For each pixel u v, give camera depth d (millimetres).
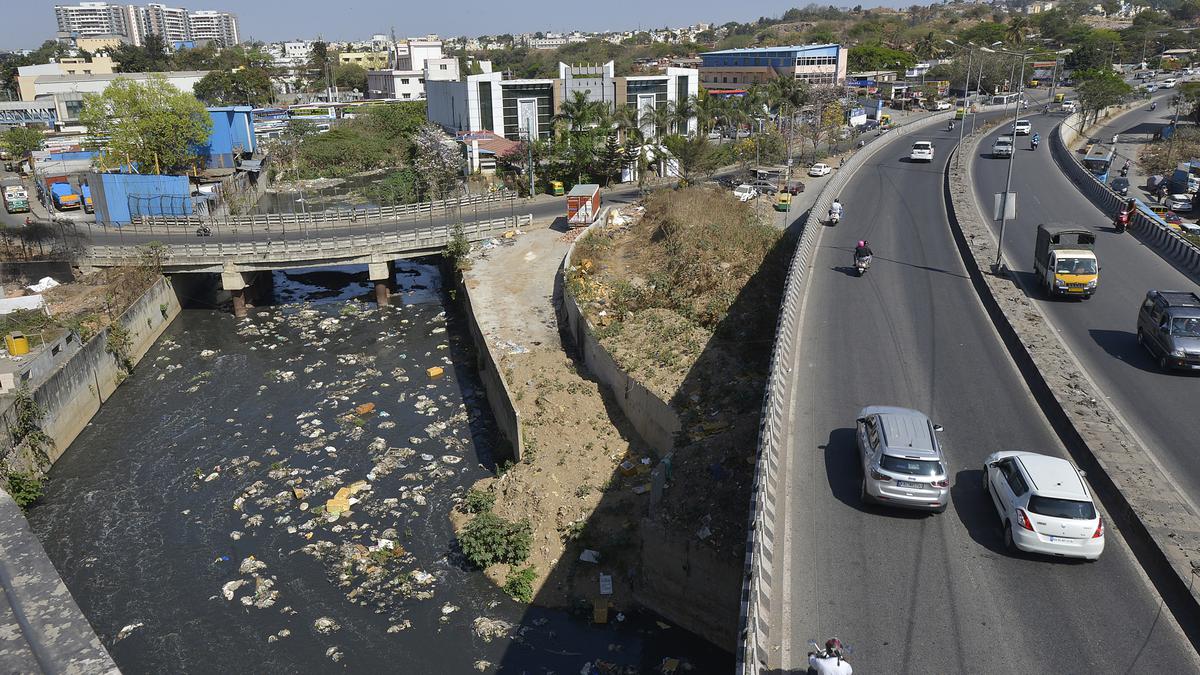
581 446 34406
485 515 29781
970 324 33531
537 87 93375
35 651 19359
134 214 67562
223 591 27938
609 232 60219
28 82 160250
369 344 50531
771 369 25094
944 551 18484
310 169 108938
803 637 15828
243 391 43844
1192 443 23344
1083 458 22375
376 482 34469
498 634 25719
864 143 101125
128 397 43469
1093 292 36625
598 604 26422
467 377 45062
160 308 52969
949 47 196500
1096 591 17219
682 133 97438
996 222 51750
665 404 32719
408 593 27703
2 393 34844
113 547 30625
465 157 87688
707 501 26281
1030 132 98125
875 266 42625
